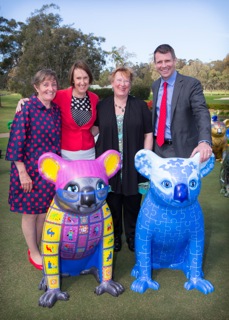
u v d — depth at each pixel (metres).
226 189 5.23
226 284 2.78
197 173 2.42
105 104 3.12
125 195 3.20
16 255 3.30
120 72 2.96
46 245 2.46
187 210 2.57
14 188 2.81
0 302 2.55
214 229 3.94
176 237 2.63
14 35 39.91
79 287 2.74
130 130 3.04
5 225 4.04
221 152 7.76
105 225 2.55
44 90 2.71
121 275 2.95
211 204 4.83
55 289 2.55
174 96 3.08
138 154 2.54
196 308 2.46
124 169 3.07
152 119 3.29
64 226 2.41
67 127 3.07
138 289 2.66
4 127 14.61
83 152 3.13
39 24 32.53
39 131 2.74
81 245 2.51
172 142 3.15
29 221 2.96
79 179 2.27
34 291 2.70
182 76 3.12
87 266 2.91
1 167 7.09
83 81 2.99
